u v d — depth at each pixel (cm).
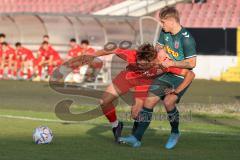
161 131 3133
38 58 6938
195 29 7306
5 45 7156
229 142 2811
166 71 2600
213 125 3453
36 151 2458
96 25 6825
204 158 2367
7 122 3425
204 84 6744
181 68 2558
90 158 2323
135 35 6594
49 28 7112
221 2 8394
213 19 8162
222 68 7262
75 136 2919
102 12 8506
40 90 5681
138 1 8469
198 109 4144
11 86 6116
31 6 8938
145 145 2681
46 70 6938
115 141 2731
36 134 2652
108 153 2445
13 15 6738
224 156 2422
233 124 3519
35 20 7069
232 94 5644
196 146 2681
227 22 8081
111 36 6781
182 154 2453
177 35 2573
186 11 8319
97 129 3177
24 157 2316
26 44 7338
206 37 7288
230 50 7225
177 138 2616
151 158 2344
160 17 2584
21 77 7081
